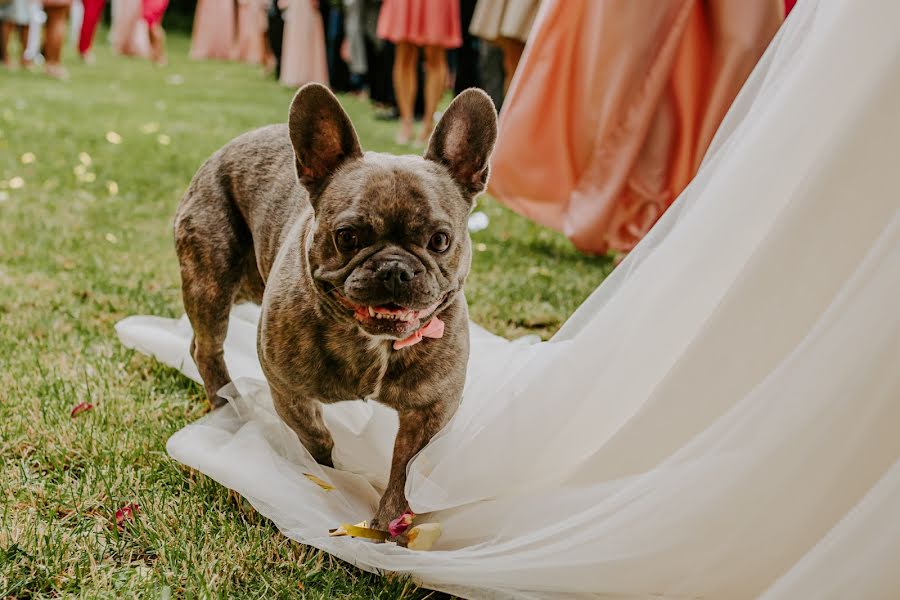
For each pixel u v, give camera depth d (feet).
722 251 3.28
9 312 5.24
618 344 3.43
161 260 6.31
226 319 4.13
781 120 3.20
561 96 6.04
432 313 3.38
